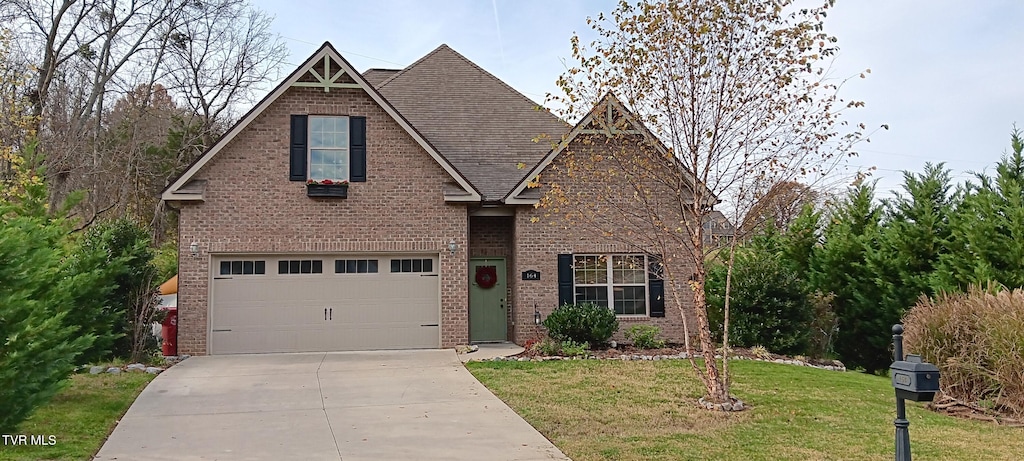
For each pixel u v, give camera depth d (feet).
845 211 73.00
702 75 34.35
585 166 42.22
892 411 35.32
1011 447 28.71
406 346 57.06
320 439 29.71
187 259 54.60
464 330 57.21
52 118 94.94
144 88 112.98
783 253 73.92
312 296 56.34
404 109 69.21
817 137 34.76
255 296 55.62
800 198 37.04
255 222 55.36
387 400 37.55
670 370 46.09
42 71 91.66
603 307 57.88
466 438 29.76
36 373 27.81
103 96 106.11
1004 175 58.95
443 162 57.00
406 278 57.52
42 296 33.45
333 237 56.18
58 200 95.20
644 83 35.12
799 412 34.63
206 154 54.80
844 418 33.53
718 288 58.90
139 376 44.45
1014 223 54.75
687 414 34.14
